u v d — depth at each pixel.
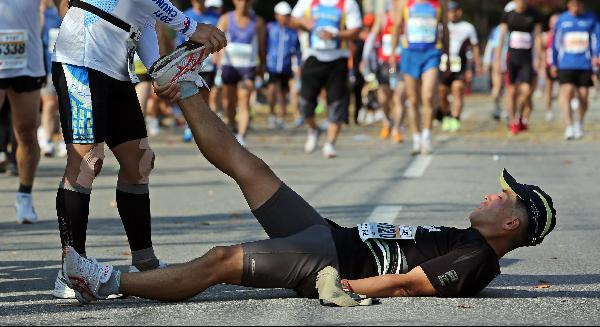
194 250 21.73
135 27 16.80
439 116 60.56
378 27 62.47
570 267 19.50
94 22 16.55
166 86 15.91
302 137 57.50
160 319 14.74
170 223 25.83
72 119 16.56
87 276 15.38
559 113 78.12
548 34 72.00
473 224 16.11
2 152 38.28
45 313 15.33
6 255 21.33
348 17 42.34
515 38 55.97
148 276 15.48
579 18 53.31
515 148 47.78
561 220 25.91
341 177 35.97
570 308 15.59
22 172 25.75
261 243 15.57
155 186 34.25
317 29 42.53
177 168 40.31
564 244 22.30
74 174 16.61
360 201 29.44
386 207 28.11
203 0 49.72
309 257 15.57
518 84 56.50
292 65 67.19
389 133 56.56
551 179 35.09
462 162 40.88
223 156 16.00
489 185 33.12
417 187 32.66
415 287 15.66
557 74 53.72
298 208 16.06
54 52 16.80
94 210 28.73
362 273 15.72
